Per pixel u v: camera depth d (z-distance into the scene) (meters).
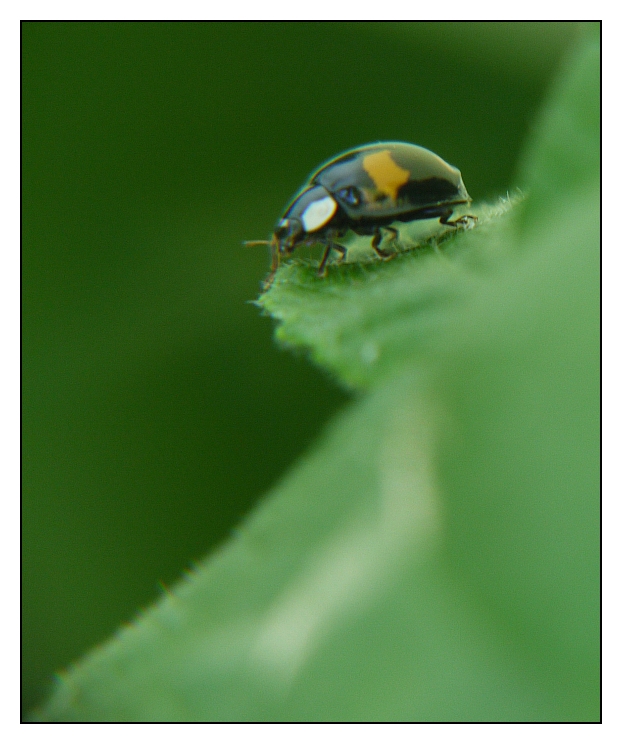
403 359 0.06
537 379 0.05
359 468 0.05
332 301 0.07
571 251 0.05
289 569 0.05
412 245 0.08
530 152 0.06
